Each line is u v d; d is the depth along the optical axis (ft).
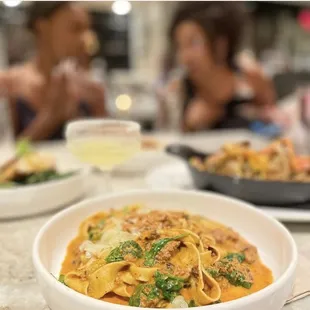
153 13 15.17
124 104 8.16
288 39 15.56
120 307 1.42
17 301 1.97
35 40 7.82
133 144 3.25
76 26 7.54
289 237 2.04
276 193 3.00
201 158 3.93
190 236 1.92
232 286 1.79
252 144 4.64
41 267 1.69
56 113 7.57
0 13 12.30
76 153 3.25
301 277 2.15
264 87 8.25
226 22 7.63
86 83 8.17
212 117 7.99
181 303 1.58
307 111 6.37
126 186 3.90
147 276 1.69
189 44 7.75
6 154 5.29
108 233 2.07
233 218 2.56
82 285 1.70
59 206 3.26
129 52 16.90
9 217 3.04
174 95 8.89
